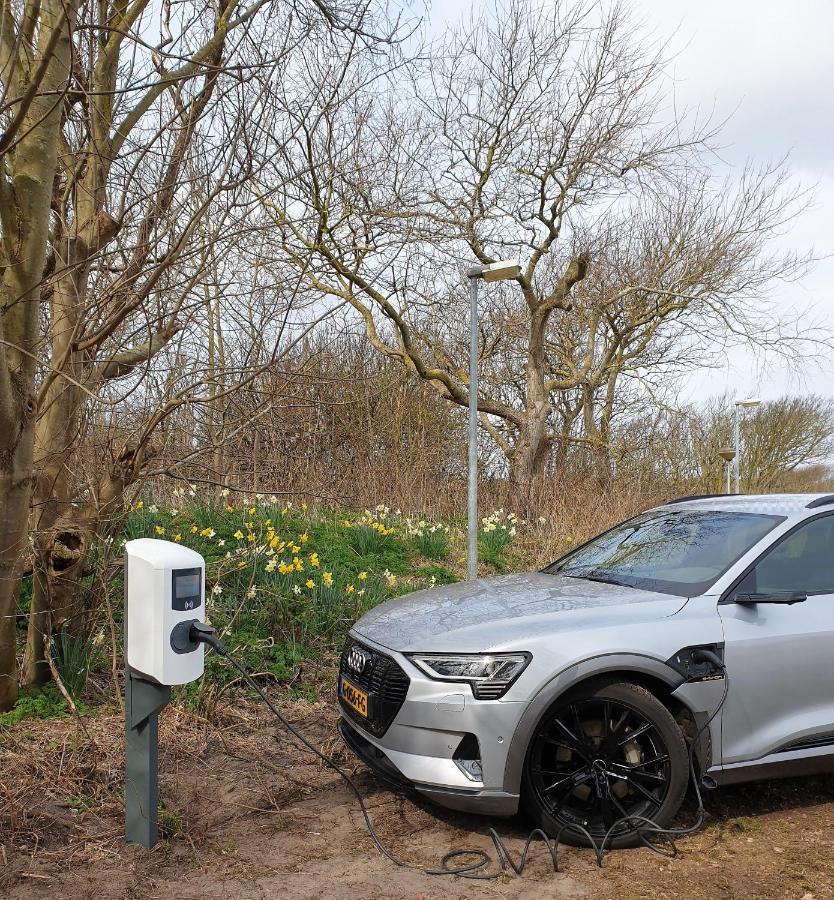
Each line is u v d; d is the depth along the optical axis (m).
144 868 3.18
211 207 4.54
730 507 4.67
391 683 3.58
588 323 21.08
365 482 12.38
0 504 4.14
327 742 4.65
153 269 4.38
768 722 3.68
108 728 4.37
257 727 4.83
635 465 16.81
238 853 3.35
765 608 3.81
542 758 3.49
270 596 6.55
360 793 4.02
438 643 3.54
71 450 4.76
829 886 3.14
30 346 4.18
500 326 20.11
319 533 9.28
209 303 4.77
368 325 14.38
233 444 5.82
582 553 5.04
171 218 4.45
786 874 3.24
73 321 4.73
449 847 3.45
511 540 12.18
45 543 4.66
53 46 3.43
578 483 14.42
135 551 3.24
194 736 4.54
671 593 3.93
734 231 17.81
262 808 3.79
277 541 6.91
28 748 4.02
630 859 3.36
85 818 3.52
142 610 3.22
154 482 7.48
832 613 3.89
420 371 15.86
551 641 3.45
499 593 4.22
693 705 3.51
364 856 3.35
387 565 9.15
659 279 19.58
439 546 10.29
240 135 4.45
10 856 3.18
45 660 4.73
